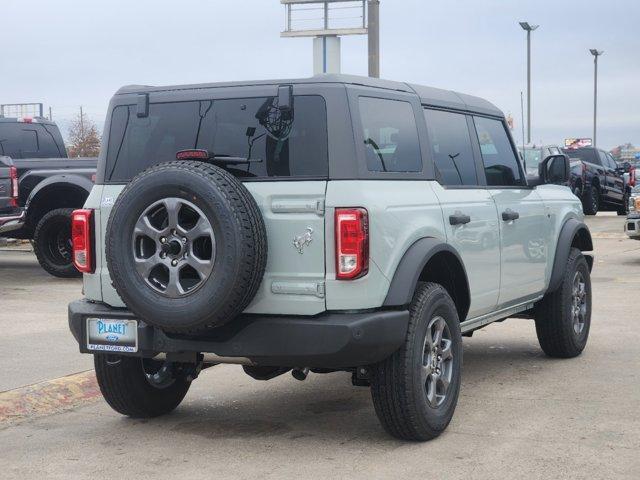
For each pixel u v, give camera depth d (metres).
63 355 8.16
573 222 8.08
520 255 7.11
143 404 6.14
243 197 5.03
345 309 5.10
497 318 7.06
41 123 16.44
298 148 5.25
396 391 5.35
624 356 8.16
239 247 4.93
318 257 5.11
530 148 21.70
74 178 14.13
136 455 5.45
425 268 5.88
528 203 7.32
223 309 4.96
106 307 5.68
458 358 5.88
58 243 14.19
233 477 5.00
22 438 5.85
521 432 5.76
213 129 5.53
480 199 6.52
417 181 5.76
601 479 4.86
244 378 7.52
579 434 5.69
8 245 20.69
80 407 6.67
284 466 5.17
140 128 5.77
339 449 5.48
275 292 5.16
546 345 8.02
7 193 13.76
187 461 5.31
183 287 5.11
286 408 6.53
